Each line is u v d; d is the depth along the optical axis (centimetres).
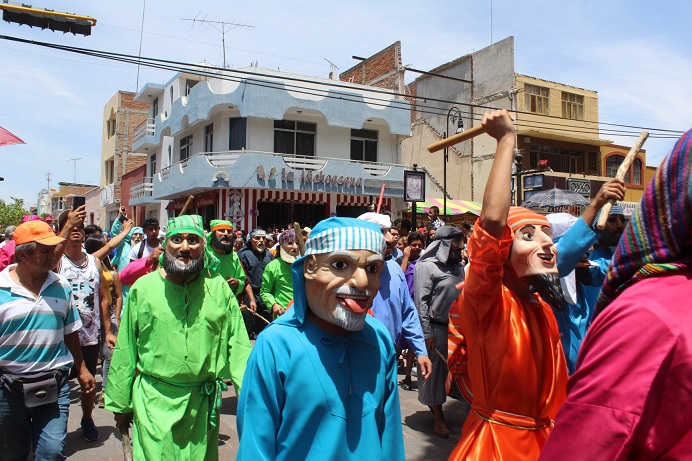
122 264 824
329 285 209
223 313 366
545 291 261
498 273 239
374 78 2930
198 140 2453
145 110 3850
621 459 117
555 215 435
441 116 3100
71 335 395
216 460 367
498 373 247
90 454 484
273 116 2184
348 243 209
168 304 353
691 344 113
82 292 539
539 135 2742
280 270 655
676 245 125
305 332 216
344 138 2408
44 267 367
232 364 363
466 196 2922
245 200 2180
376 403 217
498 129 237
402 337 499
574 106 2903
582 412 124
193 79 2634
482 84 2880
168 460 328
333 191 2280
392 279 496
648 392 114
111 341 551
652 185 131
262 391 207
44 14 1012
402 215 2442
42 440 354
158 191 2659
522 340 247
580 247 332
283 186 2191
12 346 358
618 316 124
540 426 248
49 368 366
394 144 2514
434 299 545
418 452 497
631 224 135
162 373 344
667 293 121
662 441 114
